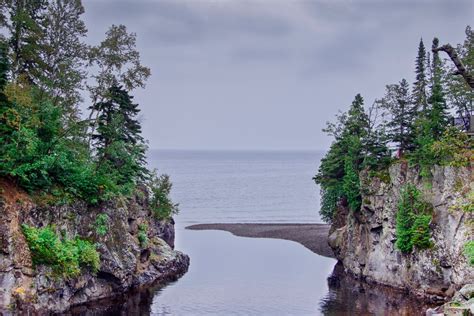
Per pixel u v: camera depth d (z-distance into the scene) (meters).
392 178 56.34
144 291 50.16
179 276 58.00
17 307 36.00
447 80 57.34
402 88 61.69
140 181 65.50
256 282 55.69
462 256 45.91
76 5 50.72
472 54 54.88
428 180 52.50
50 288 38.88
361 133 61.03
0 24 46.91
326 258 72.00
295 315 43.03
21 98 41.62
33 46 47.50
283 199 149.88
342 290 52.81
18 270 36.78
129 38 51.28
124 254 49.06
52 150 43.53
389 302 47.84
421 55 62.53
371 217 57.84
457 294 40.22
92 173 47.75
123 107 57.81
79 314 40.97
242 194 162.12
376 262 56.41
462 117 59.44
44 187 42.41
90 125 52.44
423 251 50.00
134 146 58.41
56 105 48.53
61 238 42.31
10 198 38.38
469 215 46.31
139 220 56.31
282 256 72.81
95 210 46.84
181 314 42.44
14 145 39.53
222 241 85.94
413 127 59.31
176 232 95.06
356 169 61.66
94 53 50.47
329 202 78.00
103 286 45.72
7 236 36.62
